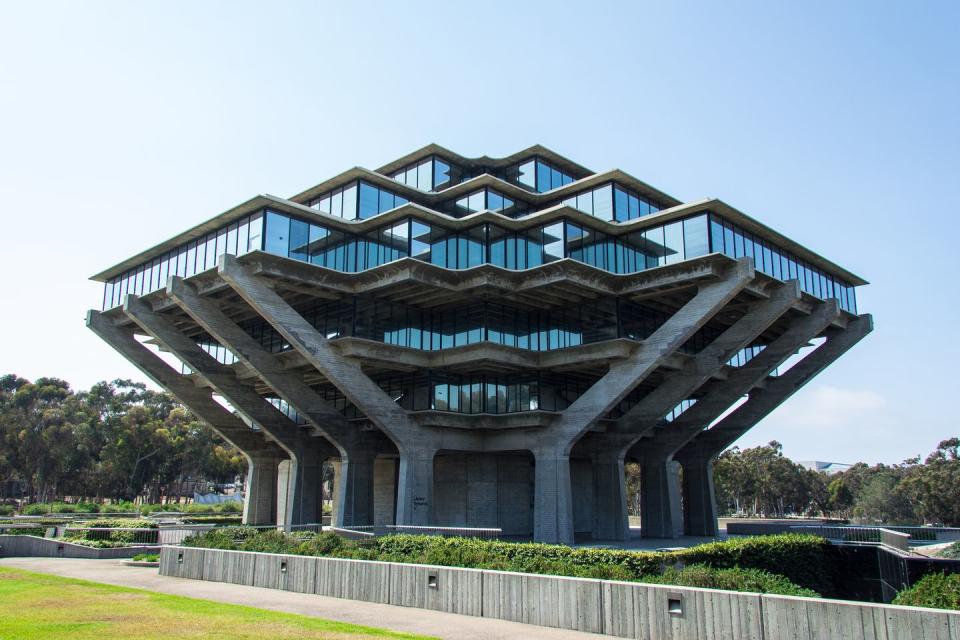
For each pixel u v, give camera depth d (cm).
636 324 4150
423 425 4050
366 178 4209
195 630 1218
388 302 4075
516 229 4038
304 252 3762
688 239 3809
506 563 1684
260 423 4169
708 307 3703
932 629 983
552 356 4138
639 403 4281
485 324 3978
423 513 3959
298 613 1461
